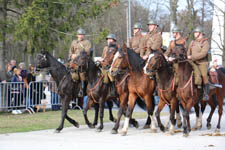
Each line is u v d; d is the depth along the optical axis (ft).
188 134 41.16
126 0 138.10
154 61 40.34
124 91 44.16
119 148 34.45
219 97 46.57
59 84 46.91
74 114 62.18
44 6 61.41
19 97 63.10
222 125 51.60
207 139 39.42
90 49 49.73
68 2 61.62
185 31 94.22
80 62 44.57
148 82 42.42
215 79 44.86
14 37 59.52
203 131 46.09
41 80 65.00
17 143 36.78
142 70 42.70
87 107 47.09
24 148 34.37
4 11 62.08
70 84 46.06
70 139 39.37
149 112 43.70
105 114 63.36
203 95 42.86
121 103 44.45
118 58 42.14
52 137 40.65
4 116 58.23
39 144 36.29
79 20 63.31
